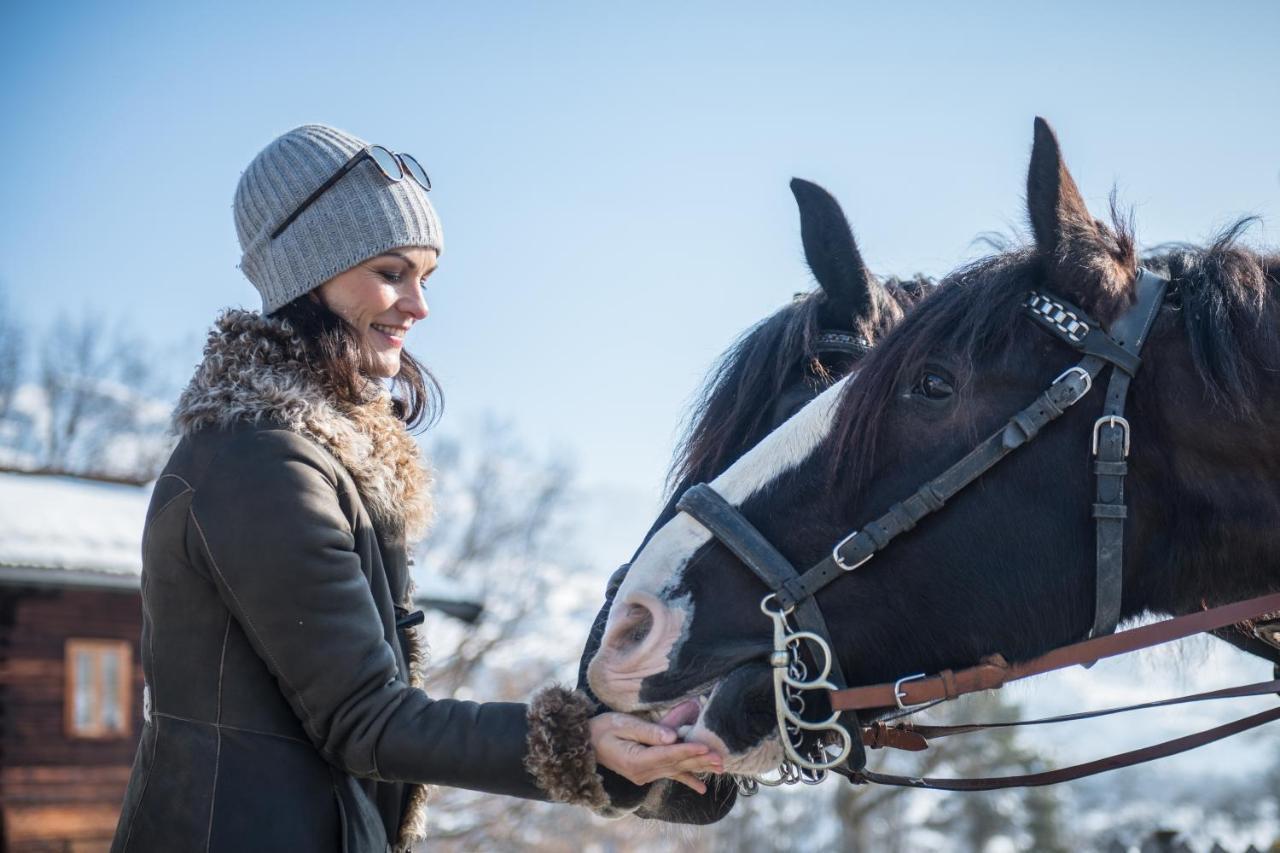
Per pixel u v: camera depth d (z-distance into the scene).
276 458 1.91
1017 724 2.24
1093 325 2.13
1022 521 2.10
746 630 2.06
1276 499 2.10
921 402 2.14
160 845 1.85
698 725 1.98
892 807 22.33
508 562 24.03
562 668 16.98
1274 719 2.20
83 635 13.22
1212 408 2.11
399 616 2.14
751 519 2.14
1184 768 21.14
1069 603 2.11
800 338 2.60
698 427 2.60
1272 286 2.22
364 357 2.13
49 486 13.95
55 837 12.59
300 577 1.85
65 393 29.89
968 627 2.09
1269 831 19.41
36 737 12.75
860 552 2.07
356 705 1.86
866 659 2.09
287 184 2.11
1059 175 2.18
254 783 1.86
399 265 2.16
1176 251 2.34
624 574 2.41
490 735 1.86
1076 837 20.45
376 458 2.09
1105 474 2.09
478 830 13.47
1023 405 2.12
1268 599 2.04
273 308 2.14
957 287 2.23
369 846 1.92
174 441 2.13
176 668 1.91
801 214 2.78
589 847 13.55
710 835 20.22
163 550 1.93
